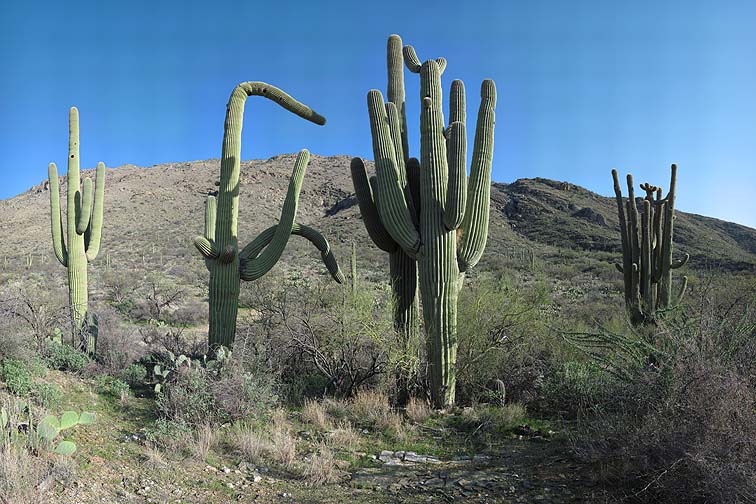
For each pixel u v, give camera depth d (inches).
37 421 231.8
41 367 316.5
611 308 576.7
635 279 396.8
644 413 224.5
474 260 359.6
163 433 252.7
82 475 197.6
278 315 397.7
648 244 392.8
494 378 375.6
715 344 218.5
